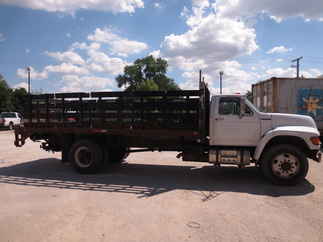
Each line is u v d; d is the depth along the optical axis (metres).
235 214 4.39
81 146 7.36
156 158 9.84
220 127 6.80
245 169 8.04
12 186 6.07
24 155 10.38
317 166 8.25
